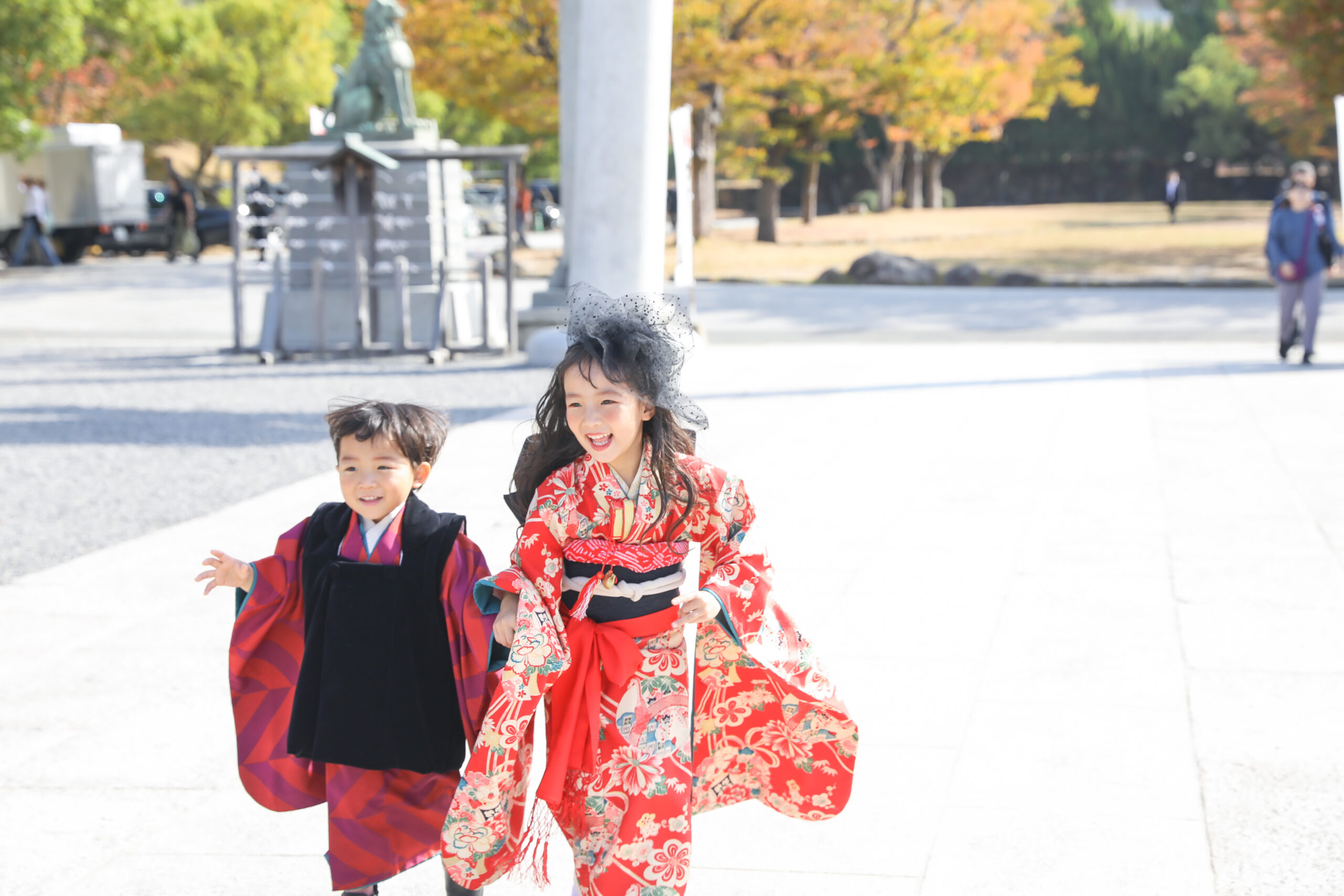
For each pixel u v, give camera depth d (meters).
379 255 16.03
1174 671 4.47
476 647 2.73
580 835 2.71
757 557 2.80
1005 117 48.53
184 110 41.72
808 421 10.09
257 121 43.09
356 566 2.77
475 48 29.17
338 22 49.25
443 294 15.23
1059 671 4.50
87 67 35.19
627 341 2.62
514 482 2.84
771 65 31.42
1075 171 63.31
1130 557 5.97
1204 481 7.61
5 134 26.86
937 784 3.64
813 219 48.69
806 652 2.88
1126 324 17.69
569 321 2.75
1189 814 3.40
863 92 35.50
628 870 2.61
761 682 2.84
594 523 2.73
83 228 32.88
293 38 43.59
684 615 2.65
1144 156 62.28
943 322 18.55
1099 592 5.43
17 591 5.91
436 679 2.78
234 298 15.95
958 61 40.03
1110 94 60.53
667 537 2.75
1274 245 12.71
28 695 4.52
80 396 12.54
